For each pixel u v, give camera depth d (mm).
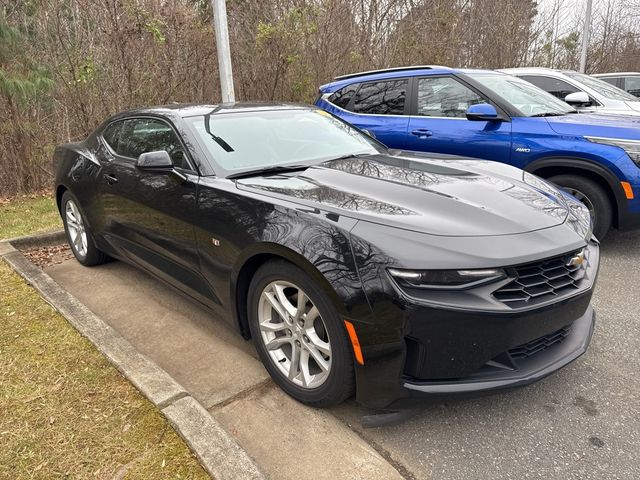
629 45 20031
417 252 2115
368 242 2180
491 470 2164
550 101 5523
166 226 3238
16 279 3898
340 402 2414
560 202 2822
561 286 2322
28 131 7438
